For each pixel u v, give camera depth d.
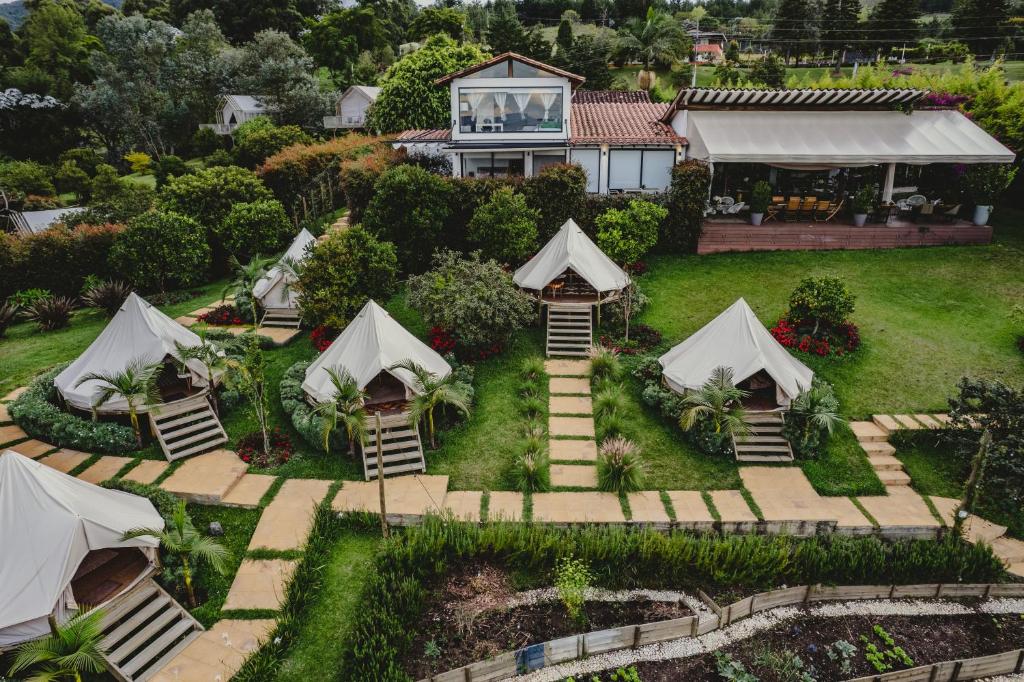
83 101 70.88
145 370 18.17
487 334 21.97
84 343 24.58
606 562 15.16
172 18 99.94
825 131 29.78
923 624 14.10
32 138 68.06
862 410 19.70
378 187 27.50
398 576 14.38
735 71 58.19
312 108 66.50
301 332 24.94
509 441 19.06
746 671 12.82
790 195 32.25
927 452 18.48
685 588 14.84
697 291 26.09
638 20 74.62
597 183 31.86
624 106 37.53
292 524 15.87
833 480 17.58
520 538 15.08
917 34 63.41
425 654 12.97
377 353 18.66
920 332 22.77
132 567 14.33
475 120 31.25
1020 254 27.20
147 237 27.88
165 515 15.23
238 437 19.08
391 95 46.09
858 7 66.56
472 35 90.12
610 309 24.58
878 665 12.91
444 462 18.25
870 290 25.34
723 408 18.25
